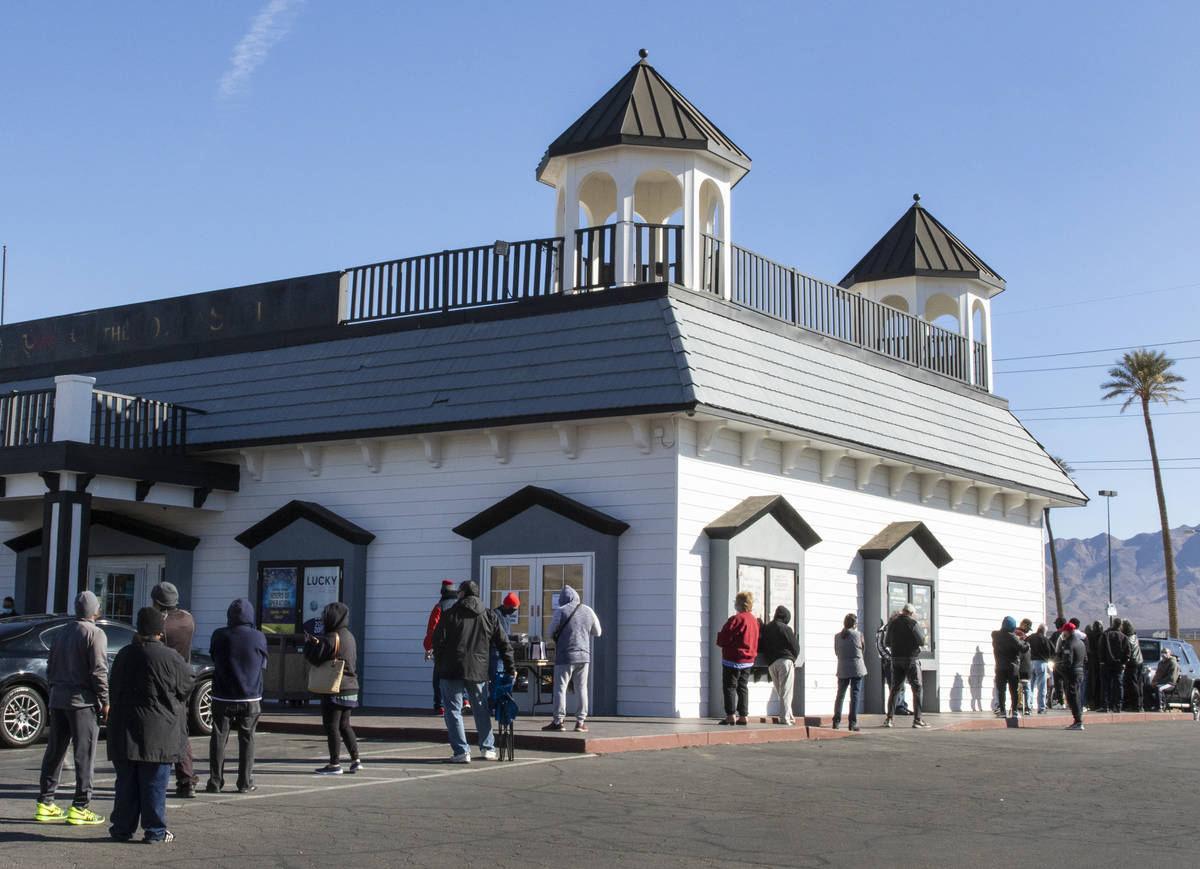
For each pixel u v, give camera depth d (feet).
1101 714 82.07
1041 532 97.50
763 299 74.33
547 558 64.44
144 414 73.82
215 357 81.82
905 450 77.15
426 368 70.44
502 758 46.34
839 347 78.74
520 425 64.90
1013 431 95.76
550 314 68.69
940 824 34.76
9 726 50.19
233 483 75.97
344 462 72.69
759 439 66.95
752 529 65.26
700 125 72.38
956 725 68.13
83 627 33.63
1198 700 102.73
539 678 59.21
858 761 48.83
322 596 71.51
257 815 34.55
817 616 72.08
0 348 93.30
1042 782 44.11
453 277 72.95
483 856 29.48
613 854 29.86
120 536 80.02
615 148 70.64
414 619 69.00
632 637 62.39
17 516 83.20
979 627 88.12
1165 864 29.63
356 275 77.05
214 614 75.97
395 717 61.11
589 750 48.65
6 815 34.45
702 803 37.42
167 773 31.27
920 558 80.12
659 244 80.94
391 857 29.30
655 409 60.70
